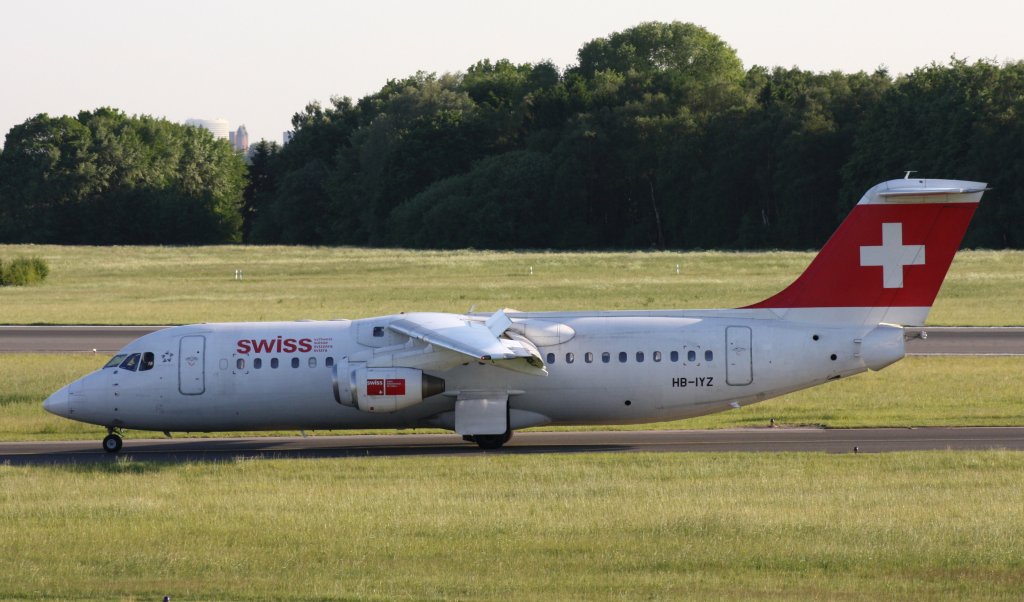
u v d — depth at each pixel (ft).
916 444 351.25
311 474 307.99
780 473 296.30
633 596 189.88
